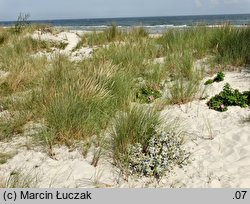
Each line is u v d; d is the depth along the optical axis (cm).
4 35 1291
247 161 394
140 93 617
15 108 567
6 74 779
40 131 473
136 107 472
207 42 864
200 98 586
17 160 424
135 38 1115
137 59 771
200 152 423
